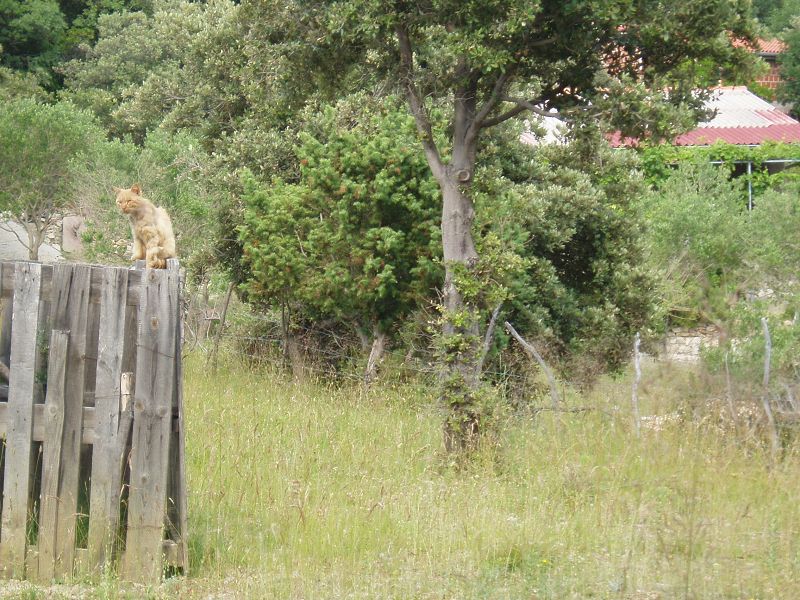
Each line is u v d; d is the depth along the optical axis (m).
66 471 6.99
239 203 18.84
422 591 6.91
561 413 11.70
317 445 10.70
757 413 11.12
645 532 8.17
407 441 11.49
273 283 16.17
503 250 12.09
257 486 8.71
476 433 10.94
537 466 10.38
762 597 6.65
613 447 10.68
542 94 11.42
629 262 17.52
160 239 9.41
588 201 16.39
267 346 18.09
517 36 10.29
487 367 13.24
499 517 8.60
